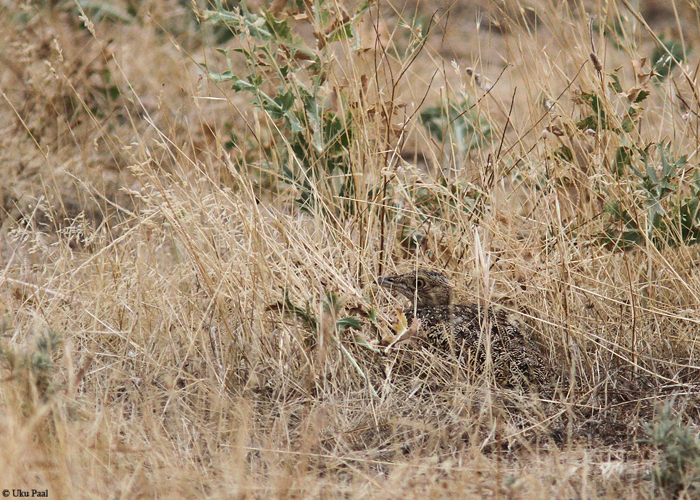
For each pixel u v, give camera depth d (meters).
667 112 11.67
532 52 11.96
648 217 10.05
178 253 11.09
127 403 8.56
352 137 11.04
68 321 9.66
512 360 9.27
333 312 8.97
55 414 7.38
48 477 6.80
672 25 22.52
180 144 13.02
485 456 8.00
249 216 10.37
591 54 10.64
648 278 9.85
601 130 10.81
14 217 12.65
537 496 6.94
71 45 14.52
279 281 9.91
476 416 8.46
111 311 10.05
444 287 10.15
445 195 11.21
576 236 10.54
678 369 9.42
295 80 11.12
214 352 9.48
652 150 11.20
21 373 7.59
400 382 9.24
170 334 9.53
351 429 8.33
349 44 11.48
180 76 14.56
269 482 7.14
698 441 7.52
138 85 14.58
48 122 13.66
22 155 13.20
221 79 11.18
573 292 10.05
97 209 13.16
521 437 8.12
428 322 9.77
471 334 9.52
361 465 7.75
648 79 10.77
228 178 11.61
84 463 7.12
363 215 10.88
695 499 6.96
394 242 11.20
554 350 9.80
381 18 13.62
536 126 11.36
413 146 16.64
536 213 11.20
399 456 7.79
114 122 14.02
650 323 10.00
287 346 9.48
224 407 8.34
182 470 7.29
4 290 10.65
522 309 10.22
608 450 8.01
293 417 8.66
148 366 9.09
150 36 15.16
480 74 11.49
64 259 10.61
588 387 9.13
